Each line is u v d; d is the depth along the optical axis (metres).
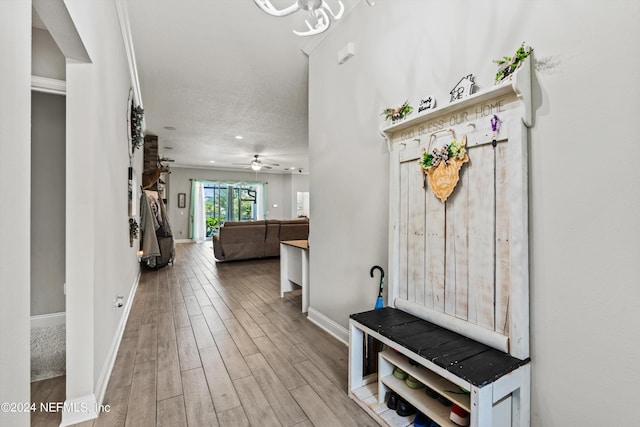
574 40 1.13
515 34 1.32
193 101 4.25
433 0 1.72
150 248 4.97
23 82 0.84
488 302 1.37
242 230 6.20
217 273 5.14
